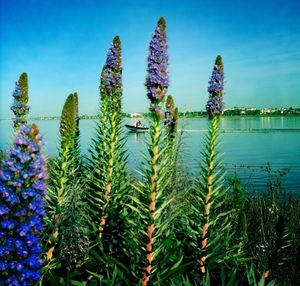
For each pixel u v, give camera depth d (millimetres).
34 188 4254
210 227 7609
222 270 6430
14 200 4035
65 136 8359
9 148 4340
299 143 55719
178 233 7945
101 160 8766
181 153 8391
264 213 10555
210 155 7680
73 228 6277
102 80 9195
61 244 6262
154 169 6566
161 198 6746
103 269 6758
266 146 51375
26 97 9438
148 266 6516
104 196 8492
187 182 8508
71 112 8445
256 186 14930
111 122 8875
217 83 7789
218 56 7945
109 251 7406
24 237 4094
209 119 7863
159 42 6613
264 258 7887
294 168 27781
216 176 7742
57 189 8016
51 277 6109
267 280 7238
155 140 6566
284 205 11820
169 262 7066
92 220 8234
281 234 7039
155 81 6523
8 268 4062
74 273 6301
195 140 46562
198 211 7656
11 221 4062
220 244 7488
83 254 6375
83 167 10016
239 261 7465
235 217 9039
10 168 4113
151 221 6508
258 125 136875
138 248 6582
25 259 4102
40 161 4336
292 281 7703
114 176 8695
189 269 7355
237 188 9758
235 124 152250
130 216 7891
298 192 15359
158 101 6617
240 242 7738
